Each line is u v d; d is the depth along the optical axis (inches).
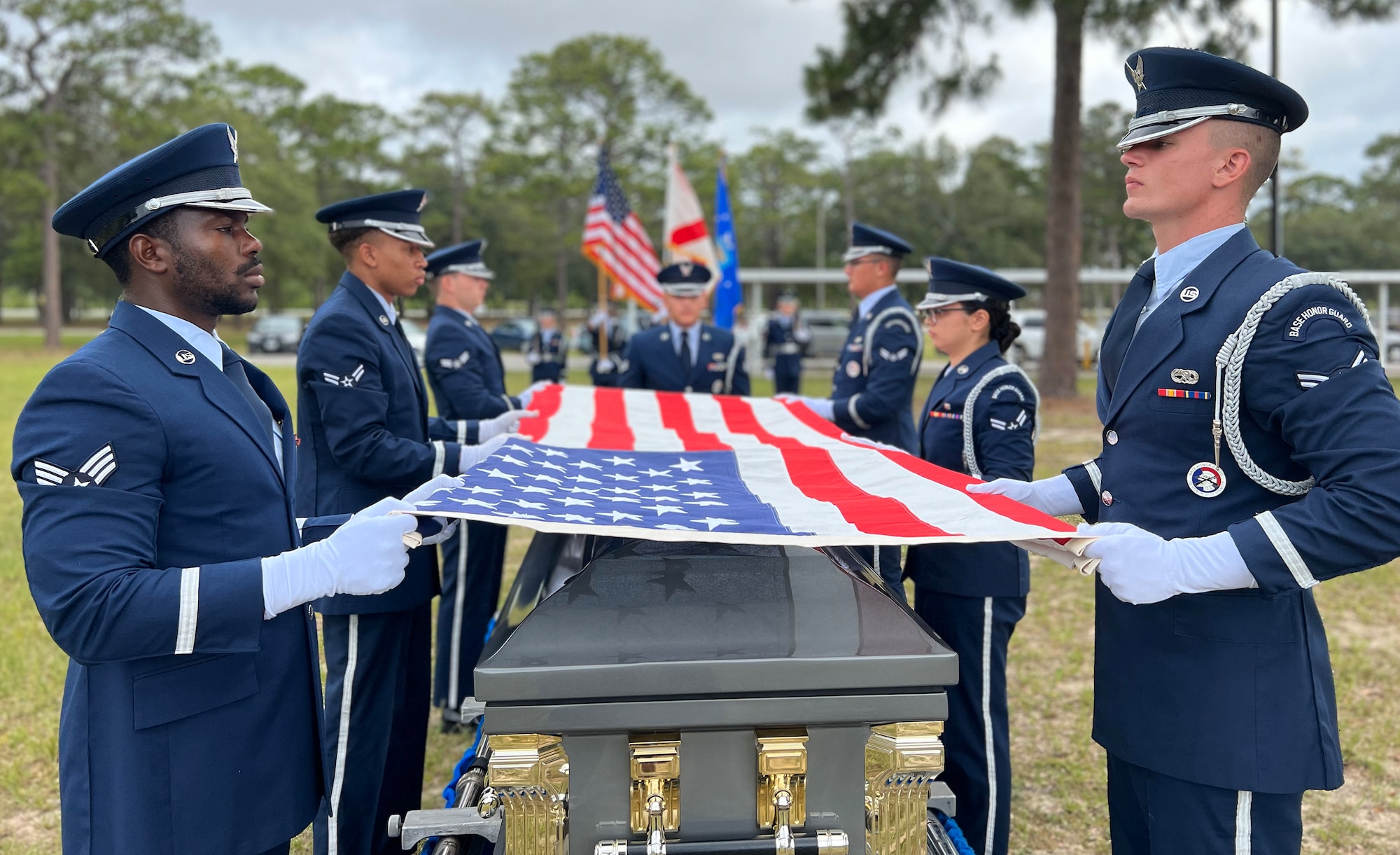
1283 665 63.7
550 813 58.4
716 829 59.3
